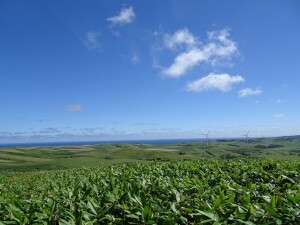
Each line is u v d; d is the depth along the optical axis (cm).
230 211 465
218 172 1016
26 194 954
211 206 532
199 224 456
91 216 484
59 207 509
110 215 497
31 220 489
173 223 448
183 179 893
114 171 1195
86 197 617
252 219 459
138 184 744
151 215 461
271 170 1155
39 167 9788
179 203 551
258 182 895
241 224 452
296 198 530
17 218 476
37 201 586
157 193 688
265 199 557
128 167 1331
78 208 552
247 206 509
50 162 11056
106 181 869
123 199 556
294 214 475
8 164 12138
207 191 628
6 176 3672
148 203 510
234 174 973
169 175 1034
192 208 511
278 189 701
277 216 468
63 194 690
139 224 462
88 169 2064
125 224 492
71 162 10456
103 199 550
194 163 1355
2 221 488
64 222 446
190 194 669
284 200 532
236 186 701
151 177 904
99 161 10500
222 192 580
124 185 688
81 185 825
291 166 1165
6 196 815
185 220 481
